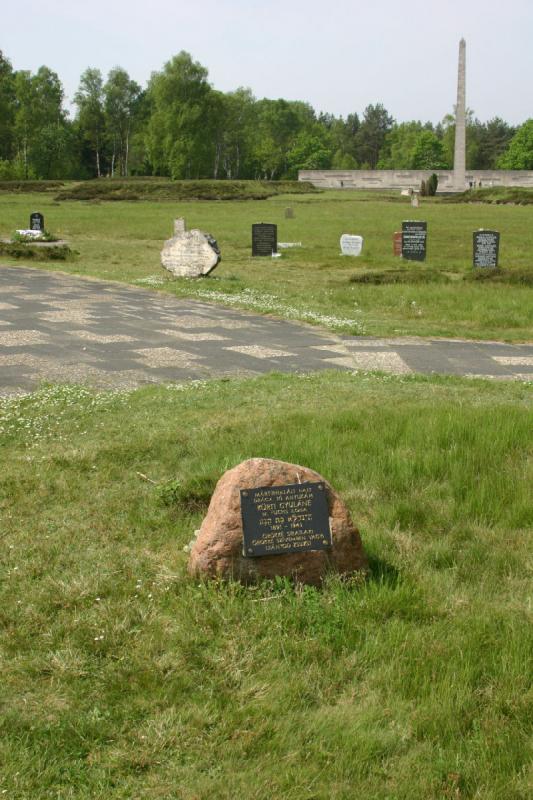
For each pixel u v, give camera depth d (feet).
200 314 57.82
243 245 114.52
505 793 11.68
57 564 18.62
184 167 319.06
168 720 13.21
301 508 17.19
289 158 403.13
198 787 11.82
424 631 15.75
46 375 38.63
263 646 15.23
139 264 90.89
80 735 12.81
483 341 51.67
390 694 13.87
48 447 27.35
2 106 311.88
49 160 320.91
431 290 70.23
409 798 11.64
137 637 15.53
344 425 28.40
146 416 30.99
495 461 24.76
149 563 18.62
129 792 11.78
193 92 319.27
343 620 15.90
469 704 13.52
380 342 49.98
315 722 13.16
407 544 19.75
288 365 42.60
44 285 71.20
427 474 24.07
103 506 22.07
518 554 19.42
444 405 31.55
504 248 108.27
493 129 452.76
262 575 17.04
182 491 22.24
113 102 346.54
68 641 15.34
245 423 29.14
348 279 78.54
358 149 485.56
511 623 15.97
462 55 245.86
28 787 11.80
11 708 13.43
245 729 13.08
